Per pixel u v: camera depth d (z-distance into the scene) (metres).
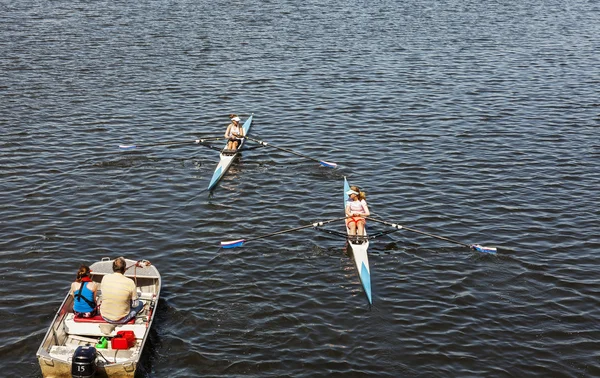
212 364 17.67
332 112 38.59
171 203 27.08
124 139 33.94
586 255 23.28
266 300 20.58
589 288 21.31
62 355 16.42
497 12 70.06
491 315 19.95
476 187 28.77
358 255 22.81
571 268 22.47
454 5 74.06
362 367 17.69
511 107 39.41
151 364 17.56
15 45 51.75
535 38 57.75
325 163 30.98
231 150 31.97
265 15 66.44
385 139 34.41
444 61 49.75
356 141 34.22
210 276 21.80
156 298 19.14
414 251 23.75
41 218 25.31
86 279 17.80
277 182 29.39
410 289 21.33
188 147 33.34
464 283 21.66
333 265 22.75
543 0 78.00
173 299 20.42
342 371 17.52
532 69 47.66
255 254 23.31
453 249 23.80
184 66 47.56
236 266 22.48
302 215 26.41
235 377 17.23
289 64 48.56
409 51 52.72
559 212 26.48
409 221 25.88
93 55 49.69
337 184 29.23
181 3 72.44
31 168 29.88
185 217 25.92
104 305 17.52
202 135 35.03
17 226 24.61
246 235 24.67
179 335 18.77
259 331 19.06
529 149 33.00
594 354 18.28
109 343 17.42
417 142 33.97
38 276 21.44
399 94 41.84
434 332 19.16
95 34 56.44
